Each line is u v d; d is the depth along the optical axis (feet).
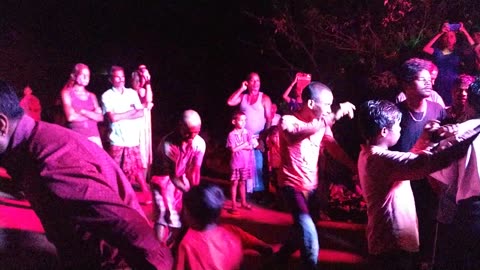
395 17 24.13
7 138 6.52
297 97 19.43
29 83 42.83
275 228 17.97
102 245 6.80
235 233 8.82
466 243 9.89
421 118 11.87
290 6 28.19
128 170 19.12
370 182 9.57
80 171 6.56
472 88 10.71
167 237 12.17
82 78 17.04
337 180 21.98
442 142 9.02
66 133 6.76
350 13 25.79
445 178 9.98
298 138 11.57
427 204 11.85
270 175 21.49
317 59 27.61
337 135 23.99
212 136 34.37
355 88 25.38
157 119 39.91
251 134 19.97
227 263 8.14
